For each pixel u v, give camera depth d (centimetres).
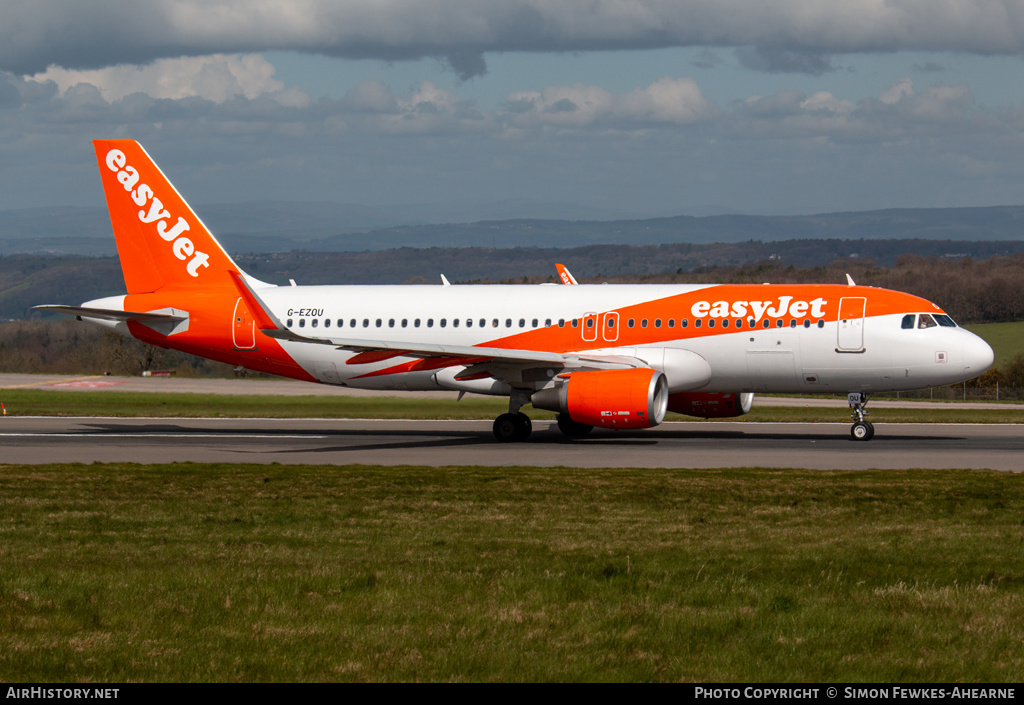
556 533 6262
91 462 10706
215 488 8350
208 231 13862
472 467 9850
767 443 12206
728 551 5662
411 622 4288
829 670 3769
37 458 11081
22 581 4944
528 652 3934
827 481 8644
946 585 4869
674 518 6806
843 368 11894
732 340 12094
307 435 13588
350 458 10994
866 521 6675
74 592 4738
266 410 17975
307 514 7006
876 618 4312
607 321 12462
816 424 14988
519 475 9150
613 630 4188
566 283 15012
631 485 8425
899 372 11788
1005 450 11294
